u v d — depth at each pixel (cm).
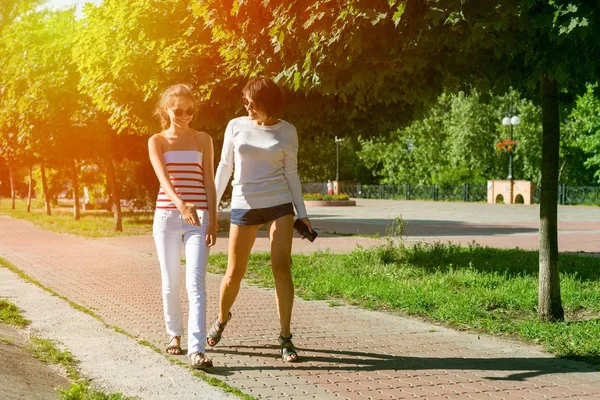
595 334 601
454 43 589
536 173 4588
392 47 582
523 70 702
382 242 1655
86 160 2766
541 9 549
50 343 546
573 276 956
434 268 1066
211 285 927
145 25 1216
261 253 1320
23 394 381
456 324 664
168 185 500
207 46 1105
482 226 2267
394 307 758
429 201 4897
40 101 2048
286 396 420
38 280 987
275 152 502
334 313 723
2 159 3475
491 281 917
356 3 557
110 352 524
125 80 1288
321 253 1317
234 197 514
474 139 4775
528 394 432
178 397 411
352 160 6512
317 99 991
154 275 1046
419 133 5234
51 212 3725
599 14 515
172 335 525
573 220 2514
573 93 724
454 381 460
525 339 598
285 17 618
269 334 610
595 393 436
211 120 1112
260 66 732
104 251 1456
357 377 468
